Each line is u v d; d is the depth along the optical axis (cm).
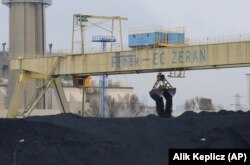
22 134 11125
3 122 11456
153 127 13000
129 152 11419
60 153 10675
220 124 13325
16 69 17588
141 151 11619
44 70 16962
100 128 12694
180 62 14438
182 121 13450
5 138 10800
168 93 15850
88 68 16088
